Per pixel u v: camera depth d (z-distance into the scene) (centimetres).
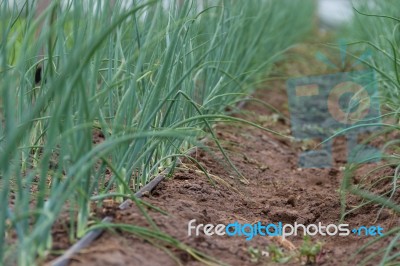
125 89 303
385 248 262
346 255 268
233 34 436
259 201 338
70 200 237
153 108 285
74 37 253
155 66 291
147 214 261
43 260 215
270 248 263
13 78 223
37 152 315
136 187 303
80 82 225
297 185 379
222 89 430
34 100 331
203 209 297
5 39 269
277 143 478
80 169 231
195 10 377
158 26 342
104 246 230
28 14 309
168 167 336
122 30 330
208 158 381
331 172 416
